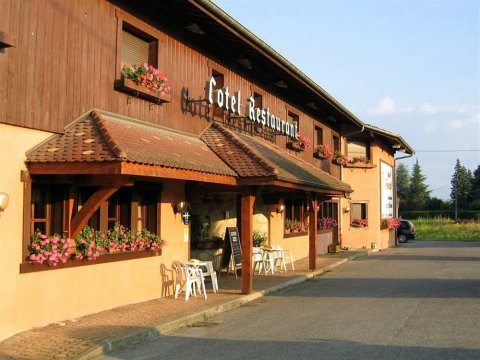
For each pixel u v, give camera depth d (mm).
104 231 9688
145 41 11492
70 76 8906
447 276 16125
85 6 9320
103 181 8406
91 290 9180
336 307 10711
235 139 12719
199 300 10891
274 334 8273
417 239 41688
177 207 11914
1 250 7484
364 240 28547
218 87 14562
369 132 28422
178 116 12188
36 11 8211
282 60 15609
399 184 107000
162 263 11336
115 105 10062
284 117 19016
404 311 10164
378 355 6945
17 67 7809
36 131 8203
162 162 8695
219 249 15211
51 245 8094
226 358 6852
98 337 7457
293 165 15312
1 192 7391
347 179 28312
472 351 7113
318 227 23672
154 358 6863
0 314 7422
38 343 7113
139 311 9539
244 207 11984
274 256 17062
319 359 6773
